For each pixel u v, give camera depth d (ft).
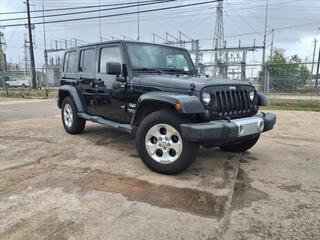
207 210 11.14
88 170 15.19
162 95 14.25
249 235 9.56
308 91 88.63
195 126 13.03
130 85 16.90
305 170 15.69
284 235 9.56
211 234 9.60
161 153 14.67
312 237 9.44
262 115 16.39
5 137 22.47
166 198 12.05
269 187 13.38
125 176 14.39
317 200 12.09
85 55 21.42
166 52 19.02
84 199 11.85
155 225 10.03
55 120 30.94
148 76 16.48
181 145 13.91
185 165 14.02
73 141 21.20
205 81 14.64
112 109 18.89
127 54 17.30
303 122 30.42
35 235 9.39
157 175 14.57
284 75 96.68
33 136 22.84
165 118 14.11
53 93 78.33
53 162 16.44
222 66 80.28
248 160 17.37
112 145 20.12
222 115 14.42
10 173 14.66
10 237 9.29
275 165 16.48
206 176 14.60
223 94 14.51
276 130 26.13
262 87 75.56
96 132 24.16
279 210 11.20
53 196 12.10
